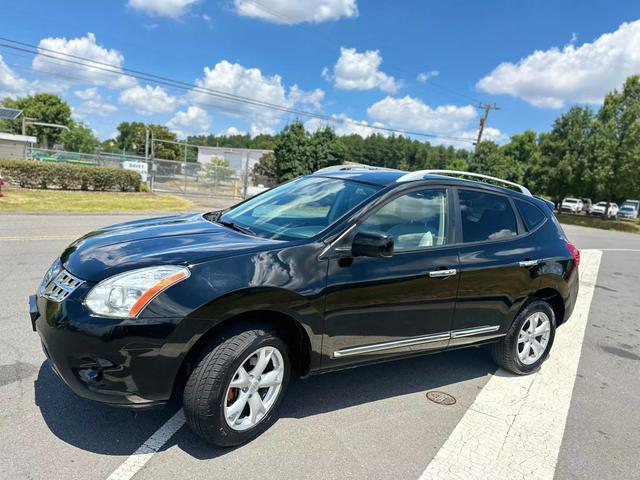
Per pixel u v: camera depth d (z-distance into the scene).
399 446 3.15
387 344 3.55
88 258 2.95
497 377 4.47
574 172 39.16
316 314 3.12
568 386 4.41
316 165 40.34
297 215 3.71
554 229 4.82
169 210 17.56
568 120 40.38
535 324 4.59
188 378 2.80
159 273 2.71
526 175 43.81
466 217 4.07
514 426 3.57
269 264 2.96
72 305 2.65
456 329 3.94
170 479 2.61
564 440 3.43
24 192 17.83
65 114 85.31
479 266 3.95
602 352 5.48
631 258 15.27
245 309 2.83
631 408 4.05
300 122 40.78
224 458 2.84
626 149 36.50
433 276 3.65
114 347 2.57
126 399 2.64
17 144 37.06
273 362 3.09
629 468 3.14
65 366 2.63
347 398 3.77
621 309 7.79
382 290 3.39
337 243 3.24
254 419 3.01
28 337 4.29
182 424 3.15
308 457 2.93
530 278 4.35
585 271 11.55
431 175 4.00
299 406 3.56
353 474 2.81
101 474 2.60
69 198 17.69
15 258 7.36
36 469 2.58
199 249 2.98
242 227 3.70
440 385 4.18
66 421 3.05
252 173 55.25
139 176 23.31
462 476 2.90
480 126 43.91
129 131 129.75
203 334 2.73
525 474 2.98
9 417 3.04
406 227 3.65
